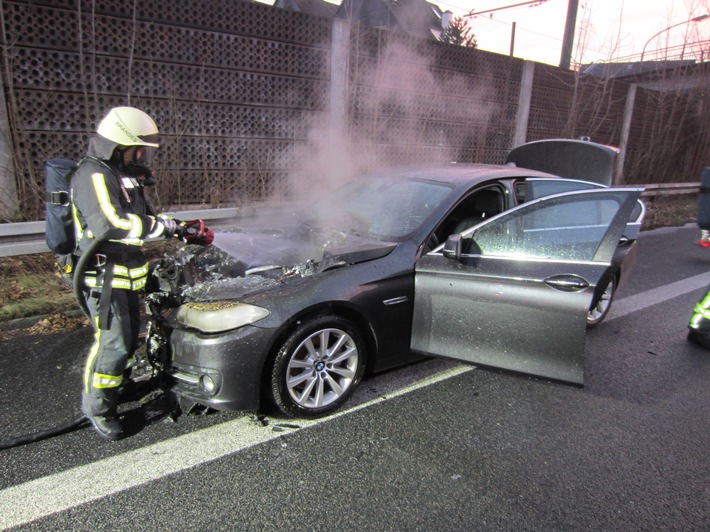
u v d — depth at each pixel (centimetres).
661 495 239
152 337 287
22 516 208
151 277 297
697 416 312
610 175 533
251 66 692
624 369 375
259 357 260
